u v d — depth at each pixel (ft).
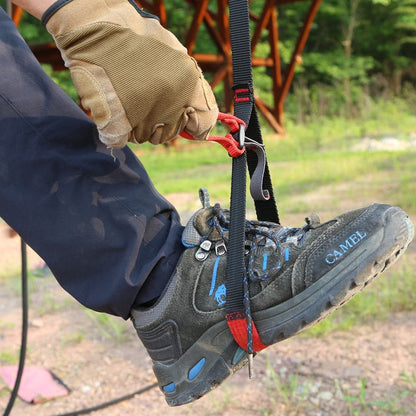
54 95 3.81
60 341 9.55
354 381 7.36
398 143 33.42
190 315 4.11
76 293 3.95
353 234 4.01
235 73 3.87
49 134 3.76
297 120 52.16
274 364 8.05
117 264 3.89
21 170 3.77
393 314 9.29
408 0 68.39
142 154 35.22
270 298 4.00
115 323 10.16
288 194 20.10
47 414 7.34
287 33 68.64
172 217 4.22
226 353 4.13
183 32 57.72
